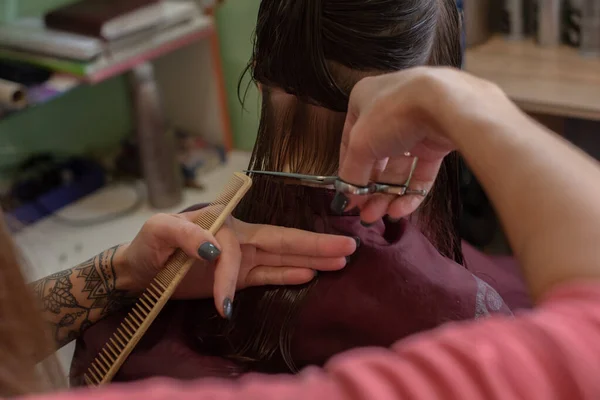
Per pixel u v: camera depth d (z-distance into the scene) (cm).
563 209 31
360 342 54
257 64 56
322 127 56
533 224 31
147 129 138
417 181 51
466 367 26
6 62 129
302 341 55
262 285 57
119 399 27
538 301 30
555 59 113
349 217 56
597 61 111
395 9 50
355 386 26
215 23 148
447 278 55
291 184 57
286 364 56
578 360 26
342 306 54
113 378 57
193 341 58
